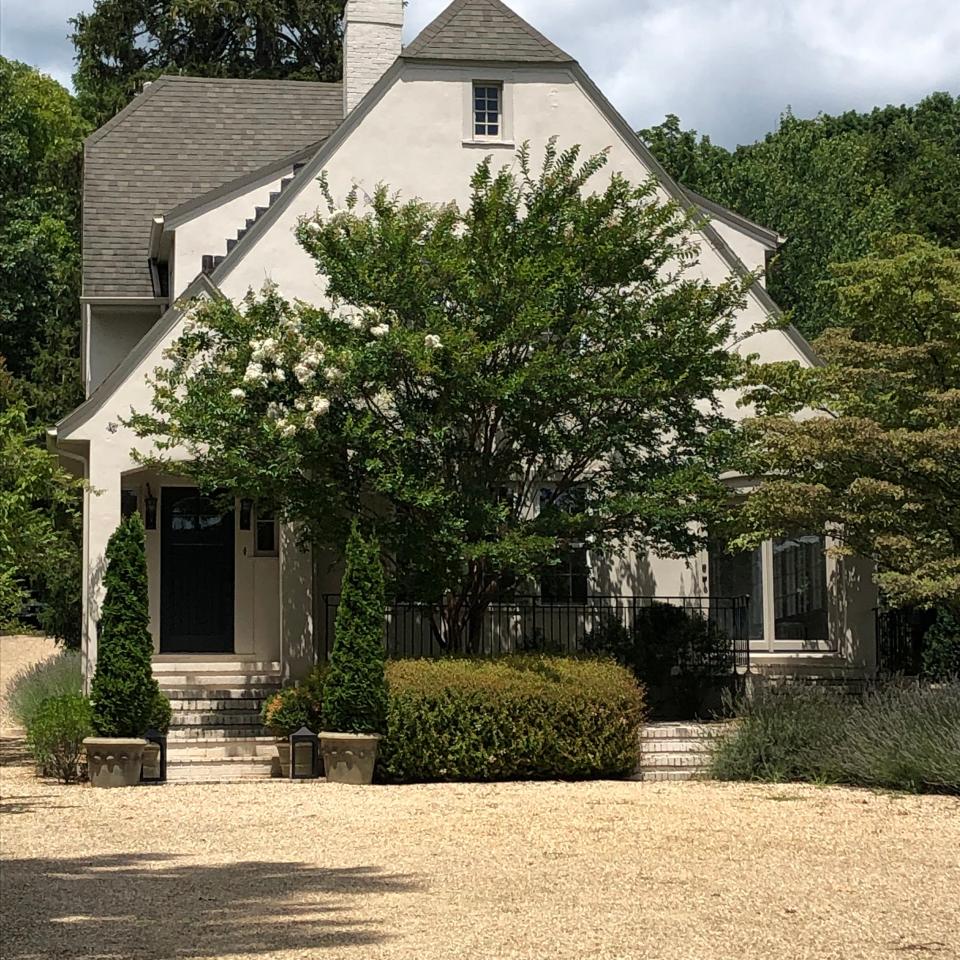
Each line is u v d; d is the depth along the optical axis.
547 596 20.97
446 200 21.25
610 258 17.91
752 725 16.78
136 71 43.22
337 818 13.27
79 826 12.91
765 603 21.45
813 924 8.79
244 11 42.75
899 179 46.19
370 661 16.09
